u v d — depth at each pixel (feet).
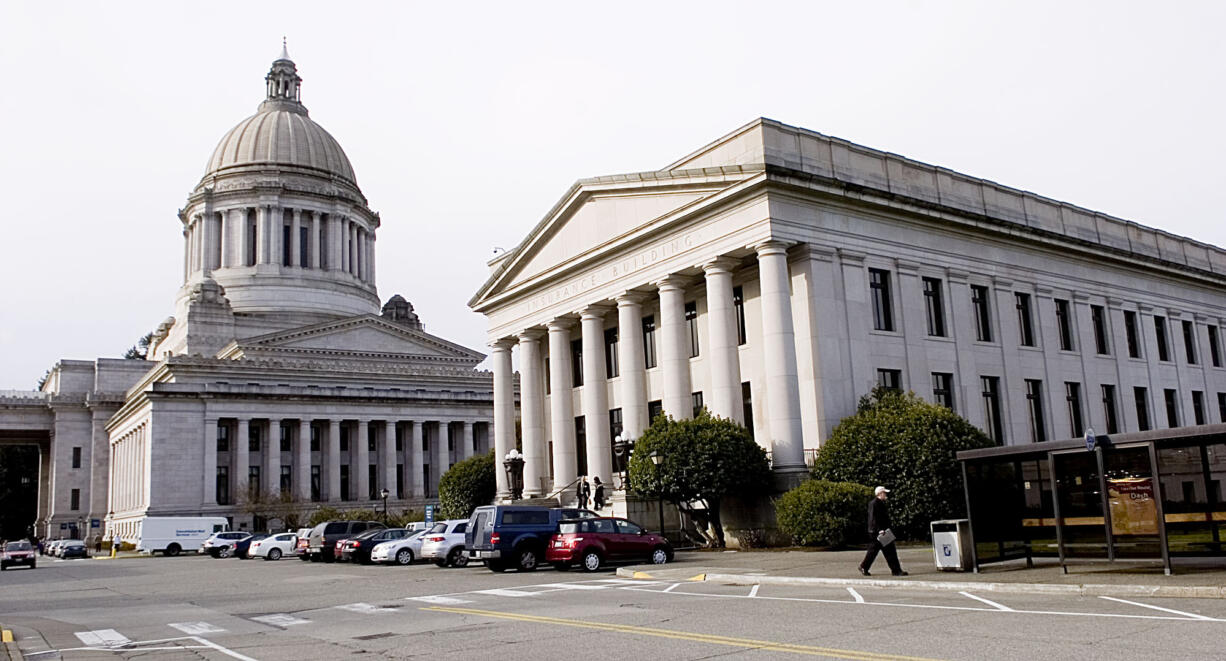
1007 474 69.46
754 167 117.70
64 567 181.57
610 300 145.07
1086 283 156.97
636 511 123.75
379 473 309.42
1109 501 62.28
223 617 65.77
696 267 128.36
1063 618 44.16
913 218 131.03
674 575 79.71
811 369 117.29
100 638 55.47
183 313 350.84
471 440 325.83
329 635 51.98
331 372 315.99
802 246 119.96
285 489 282.36
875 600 55.06
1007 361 139.03
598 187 144.97
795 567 79.51
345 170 392.88
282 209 362.74
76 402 351.05
